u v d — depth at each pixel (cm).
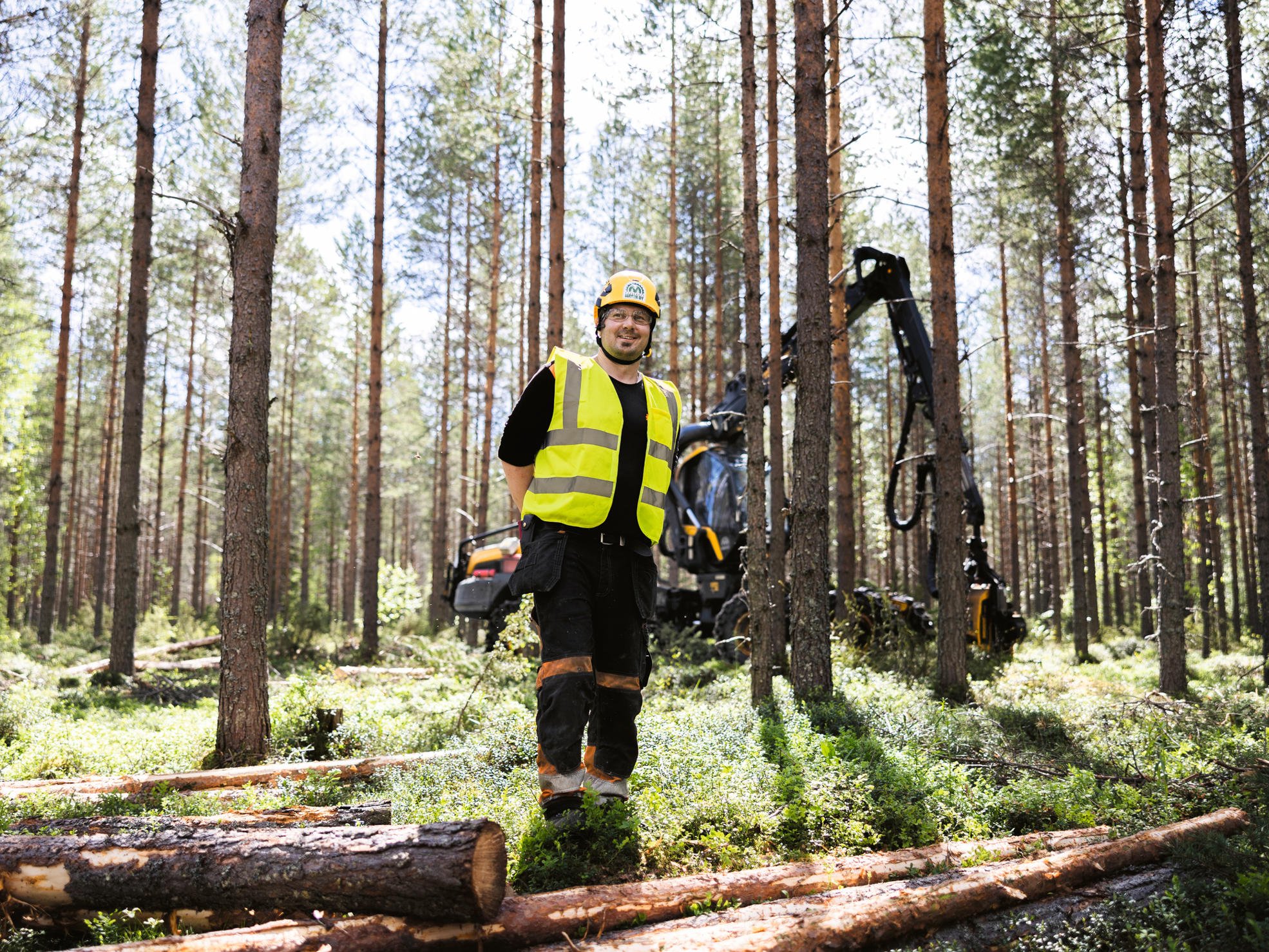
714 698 838
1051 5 1411
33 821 360
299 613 2062
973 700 891
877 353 3130
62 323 1967
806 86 808
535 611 405
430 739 671
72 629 2627
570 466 394
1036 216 1797
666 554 1361
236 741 620
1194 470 2109
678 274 2427
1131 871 371
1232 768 519
